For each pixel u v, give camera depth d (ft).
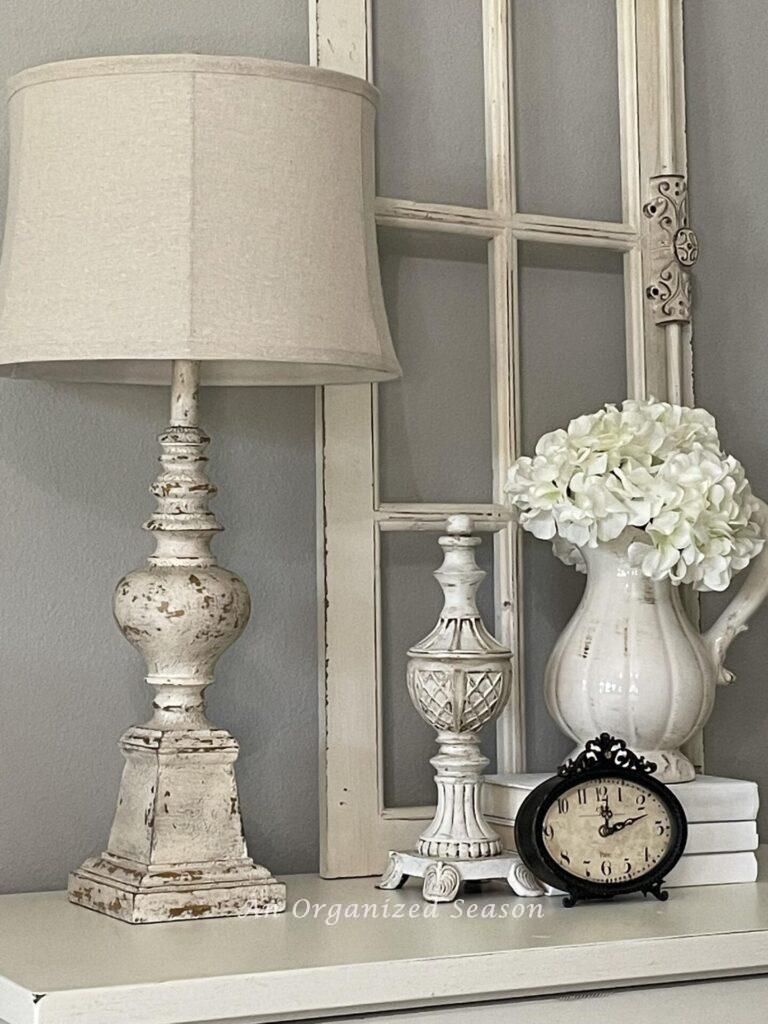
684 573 5.27
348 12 5.89
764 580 5.83
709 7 6.85
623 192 6.52
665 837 5.20
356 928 4.70
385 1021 4.33
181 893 4.78
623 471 5.36
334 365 5.12
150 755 4.89
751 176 6.90
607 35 6.57
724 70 6.87
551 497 5.39
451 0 6.24
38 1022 3.84
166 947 4.40
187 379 5.13
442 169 6.19
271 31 5.90
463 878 5.15
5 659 5.41
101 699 5.53
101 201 4.60
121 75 4.63
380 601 5.87
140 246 4.55
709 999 4.77
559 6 6.47
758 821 6.79
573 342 6.41
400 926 4.73
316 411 5.78
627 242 6.45
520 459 5.57
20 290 4.67
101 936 4.55
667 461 5.31
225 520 5.75
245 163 4.64
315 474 5.88
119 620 4.98
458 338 6.18
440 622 5.38
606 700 5.43
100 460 5.57
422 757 5.99
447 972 4.31
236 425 5.79
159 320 4.50
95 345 4.50
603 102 6.55
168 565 4.99
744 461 6.81
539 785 5.16
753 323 6.86
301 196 4.72
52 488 5.50
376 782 5.74
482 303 6.23
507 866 5.19
